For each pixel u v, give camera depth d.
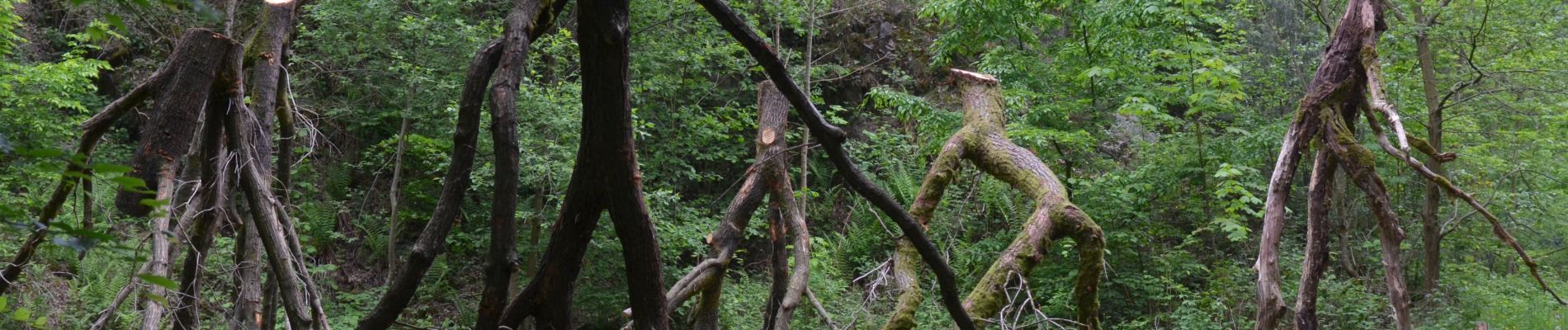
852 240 12.91
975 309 3.93
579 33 2.43
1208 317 11.22
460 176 3.38
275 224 3.53
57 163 1.50
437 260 11.83
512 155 3.24
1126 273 12.26
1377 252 14.27
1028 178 4.25
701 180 14.51
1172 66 12.37
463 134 3.39
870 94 12.99
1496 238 14.72
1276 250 6.91
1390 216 6.35
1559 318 11.52
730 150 14.84
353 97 13.59
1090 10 12.02
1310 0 13.94
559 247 2.98
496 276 3.17
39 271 7.76
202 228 3.58
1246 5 14.21
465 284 12.30
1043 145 11.66
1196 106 12.34
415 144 12.45
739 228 5.26
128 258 1.91
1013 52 12.63
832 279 11.57
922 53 17.28
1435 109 12.67
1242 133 12.34
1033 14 12.28
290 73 13.07
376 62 12.94
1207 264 13.49
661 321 2.96
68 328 7.41
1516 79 12.93
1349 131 6.62
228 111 3.39
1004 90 11.99
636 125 12.41
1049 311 11.57
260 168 3.61
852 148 15.23
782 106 5.49
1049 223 4.05
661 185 13.19
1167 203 13.48
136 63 13.38
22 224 1.53
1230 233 11.66
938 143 12.40
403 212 13.27
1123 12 11.27
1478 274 13.88
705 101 15.83
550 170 10.72
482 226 12.33
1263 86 14.76
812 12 13.56
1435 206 12.81
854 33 17.41
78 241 1.57
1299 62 14.68
